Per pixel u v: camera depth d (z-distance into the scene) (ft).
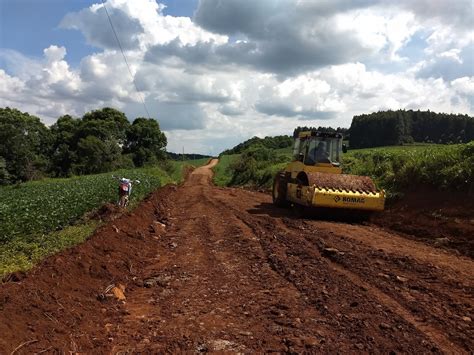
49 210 40.16
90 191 57.16
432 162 52.03
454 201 44.57
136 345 17.70
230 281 26.99
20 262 25.84
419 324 19.21
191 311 21.93
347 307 21.26
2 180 168.66
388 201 53.26
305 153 55.42
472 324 19.04
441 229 40.29
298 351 16.56
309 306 21.80
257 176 133.80
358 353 16.40
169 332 19.15
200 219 53.06
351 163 79.71
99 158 197.88
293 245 35.29
